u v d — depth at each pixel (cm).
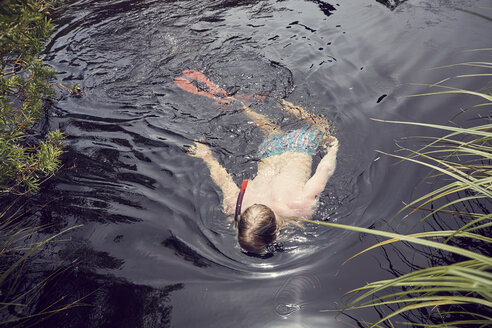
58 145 411
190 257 299
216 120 421
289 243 296
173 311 264
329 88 443
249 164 369
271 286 271
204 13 602
